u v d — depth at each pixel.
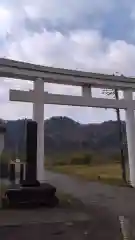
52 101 9.23
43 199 7.23
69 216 6.10
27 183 7.54
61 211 6.62
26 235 4.64
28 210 6.68
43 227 5.17
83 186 11.23
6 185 8.05
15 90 8.62
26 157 7.79
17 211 6.52
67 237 4.57
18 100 8.59
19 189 7.19
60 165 16.70
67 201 7.96
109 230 5.02
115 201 8.02
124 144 13.14
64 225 5.34
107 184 11.76
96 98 10.20
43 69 8.96
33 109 8.88
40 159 8.57
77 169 16.64
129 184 11.38
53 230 4.98
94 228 5.15
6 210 6.61
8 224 5.32
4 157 8.68
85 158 16.86
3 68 8.34
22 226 5.21
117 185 11.41
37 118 8.79
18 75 8.77
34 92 8.91
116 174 14.34
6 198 7.17
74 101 9.68
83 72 9.76
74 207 7.14
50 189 7.43
